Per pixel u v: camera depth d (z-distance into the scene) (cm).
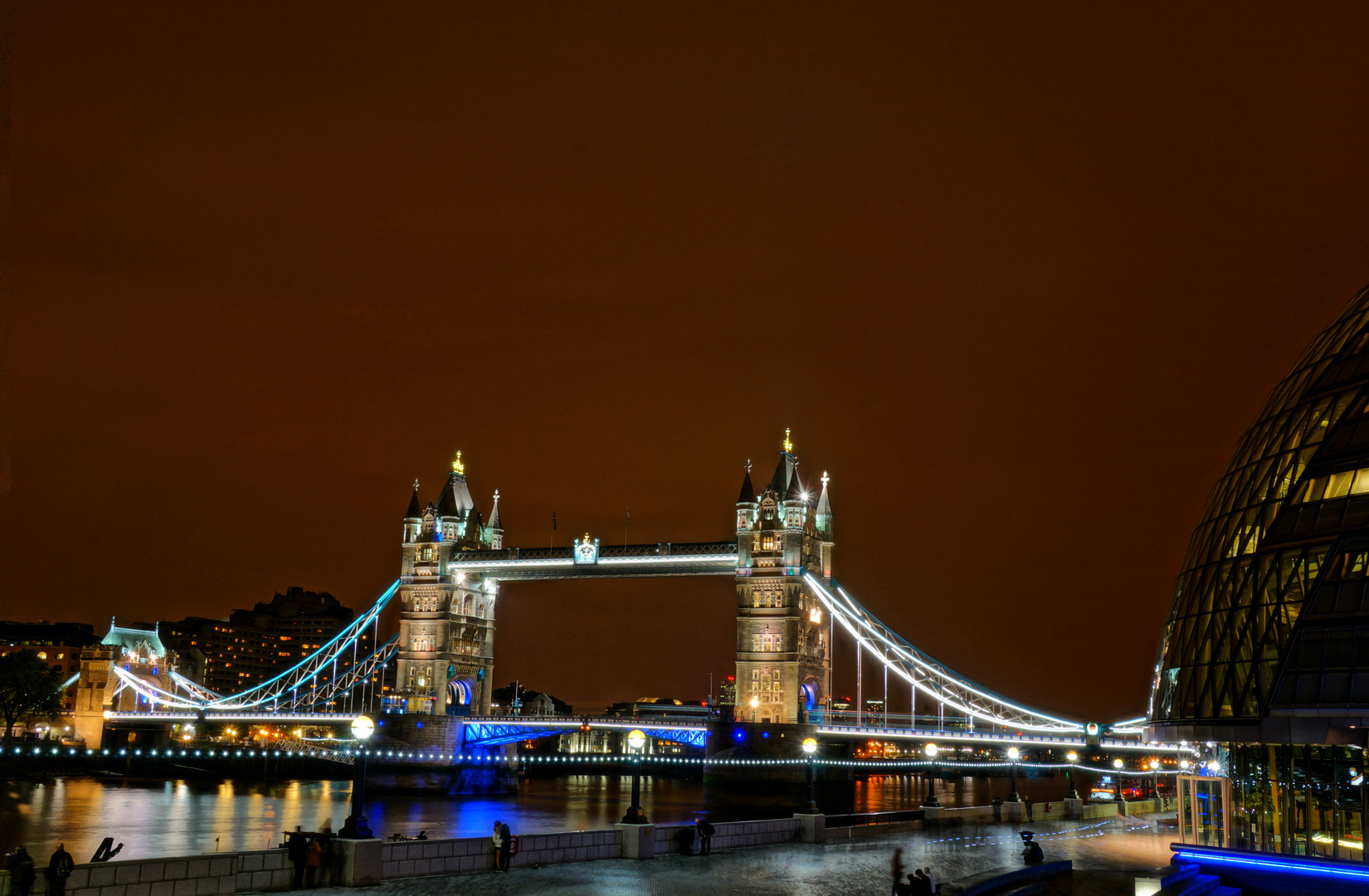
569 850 6378
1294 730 5541
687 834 6900
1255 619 5956
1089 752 17112
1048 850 7881
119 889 4725
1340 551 5684
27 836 11925
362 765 5697
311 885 5306
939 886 5197
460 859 5866
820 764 17625
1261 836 5856
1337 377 6200
